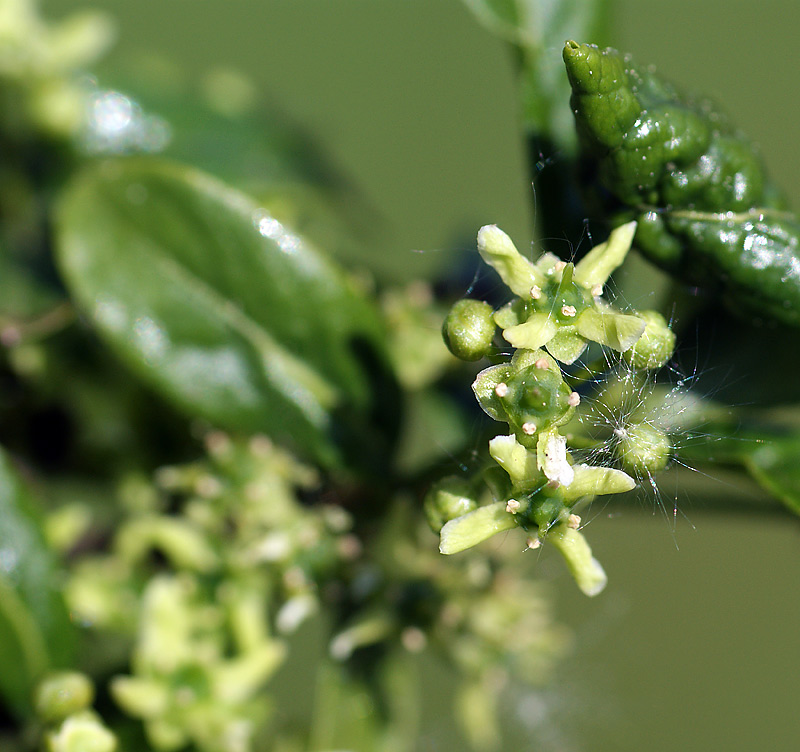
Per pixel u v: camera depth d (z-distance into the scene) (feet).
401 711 0.73
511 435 0.63
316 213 0.82
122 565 0.74
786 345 0.68
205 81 0.83
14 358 0.75
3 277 0.77
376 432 0.71
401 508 0.72
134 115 0.80
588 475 0.63
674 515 0.69
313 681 0.81
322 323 0.71
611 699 0.99
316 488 0.73
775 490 0.67
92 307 0.70
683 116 0.64
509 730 0.87
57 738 0.68
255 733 0.73
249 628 0.72
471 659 0.73
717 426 0.69
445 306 0.77
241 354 0.71
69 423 0.76
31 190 0.79
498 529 0.63
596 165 0.65
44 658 0.69
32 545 0.70
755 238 0.65
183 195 0.70
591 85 0.63
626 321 0.63
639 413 0.67
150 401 0.75
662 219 0.65
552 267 0.64
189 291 0.71
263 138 0.83
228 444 0.73
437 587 0.72
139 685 0.71
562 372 0.64
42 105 0.78
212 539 0.73
